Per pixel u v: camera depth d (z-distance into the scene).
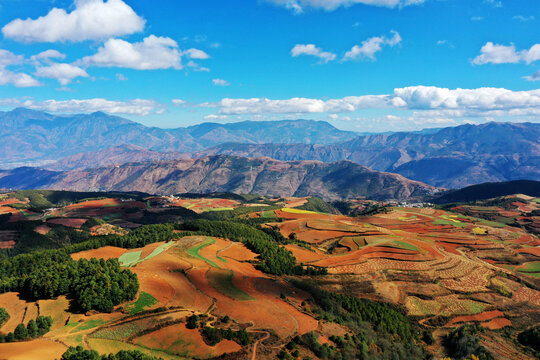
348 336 92.75
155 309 90.56
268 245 172.00
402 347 101.50
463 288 153.50
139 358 64.44
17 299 98.25
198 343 76.56
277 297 112.06
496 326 131.38
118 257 146.12
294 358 76.56
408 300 140.00
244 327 86.81
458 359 104.69
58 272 102.94
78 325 80.81
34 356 62.38
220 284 116.19
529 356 111.31
